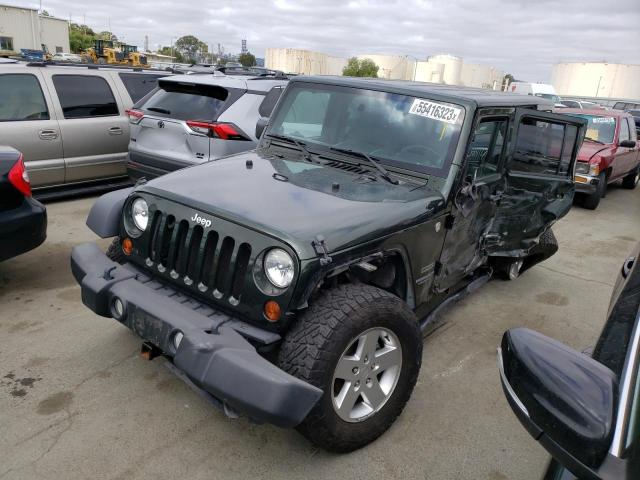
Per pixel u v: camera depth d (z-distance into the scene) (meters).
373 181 3.28
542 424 1.48
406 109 3.51
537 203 4.54
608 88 74.38
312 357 2.40
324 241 2.45
